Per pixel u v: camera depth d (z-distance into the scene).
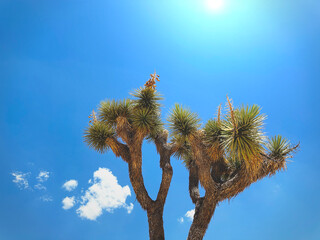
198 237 7.22
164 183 8.25
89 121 8.83
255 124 6.88
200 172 7.51
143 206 7.98
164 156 8.72
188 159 9.41
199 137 7.59
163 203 8.11
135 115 8.22
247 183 7.39
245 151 6.72
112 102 8.59
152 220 7.79
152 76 8.88
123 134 8.10
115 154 8.46
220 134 7.39
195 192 8.41
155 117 8.58
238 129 6.83
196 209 7.70
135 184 8.08
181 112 7.71
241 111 6.98
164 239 7.70
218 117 7.57
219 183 7.60
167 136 9.26
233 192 7.46
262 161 7.12
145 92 8.66
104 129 8.44
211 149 7.45
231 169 8.25
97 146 8.52
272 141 7.62
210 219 7.43
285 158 7.44
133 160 8.10
